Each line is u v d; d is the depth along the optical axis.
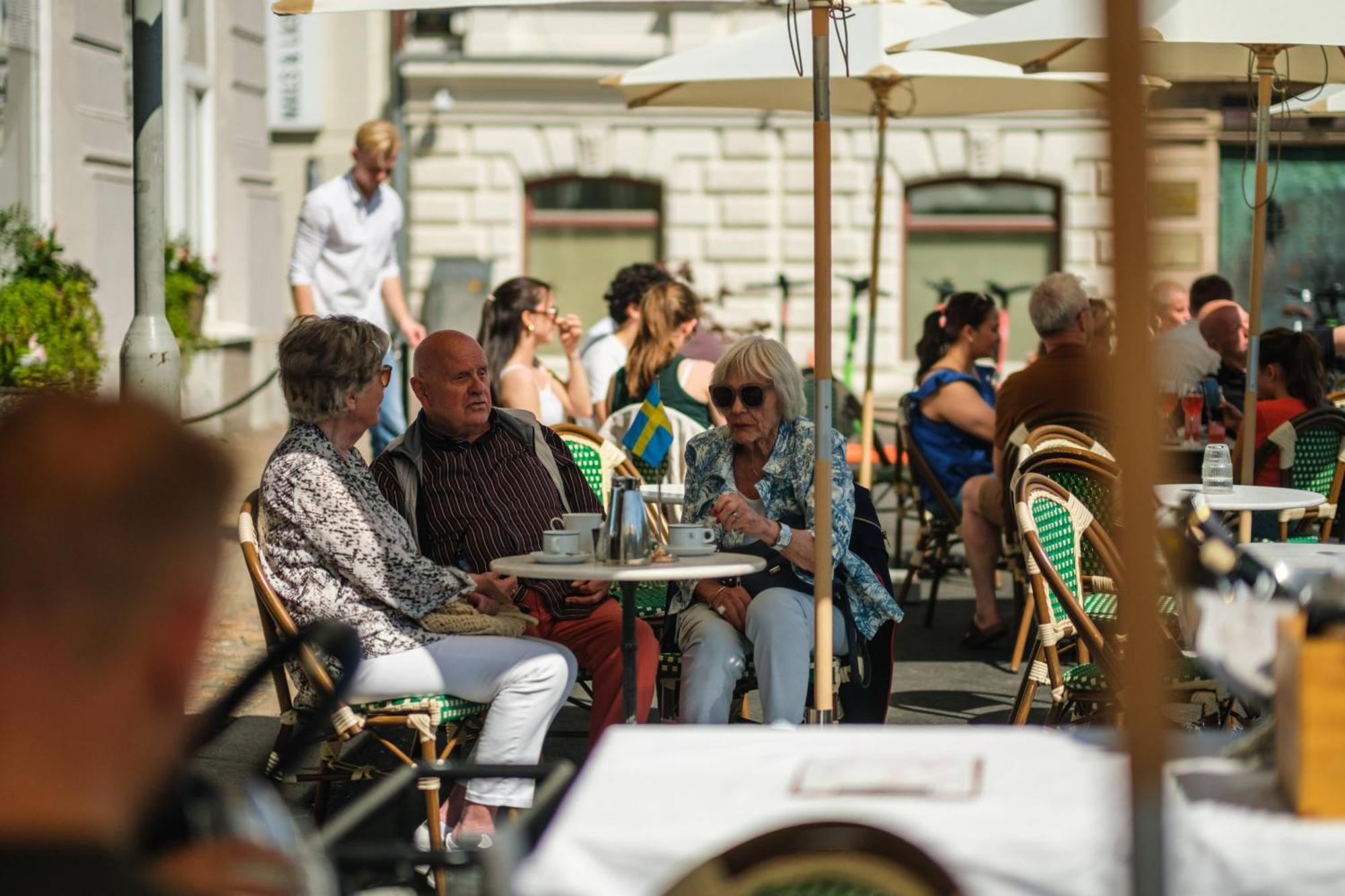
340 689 3.70
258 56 27.11
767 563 6.89
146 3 9.99
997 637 11.10
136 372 10.03
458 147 34.38
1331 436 10.55
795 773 3.35
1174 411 11.18
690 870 2.93
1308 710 3.01
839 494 7.14
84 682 1.92
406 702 6.39
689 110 34.06
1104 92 2.65
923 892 2.89
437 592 6.48
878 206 14.52
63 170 19.08
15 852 1.87
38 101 18.50
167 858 2.41
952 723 8.88
